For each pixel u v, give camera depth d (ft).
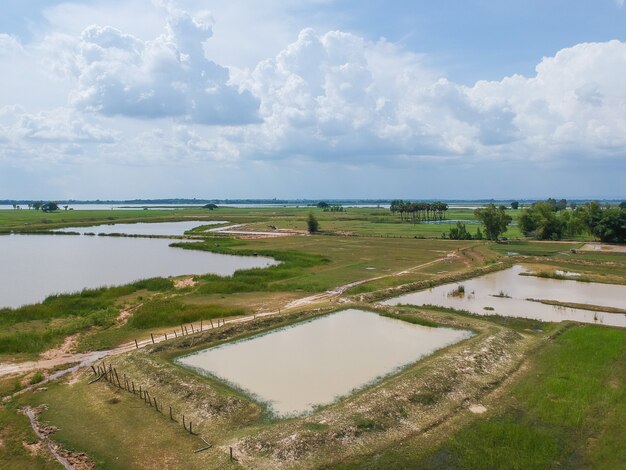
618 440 57.11
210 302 132.16
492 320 112.98
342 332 101.81
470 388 71.97
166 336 99.25
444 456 54.75
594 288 151.94
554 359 84.69
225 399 66.80
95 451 56.34
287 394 70.08
